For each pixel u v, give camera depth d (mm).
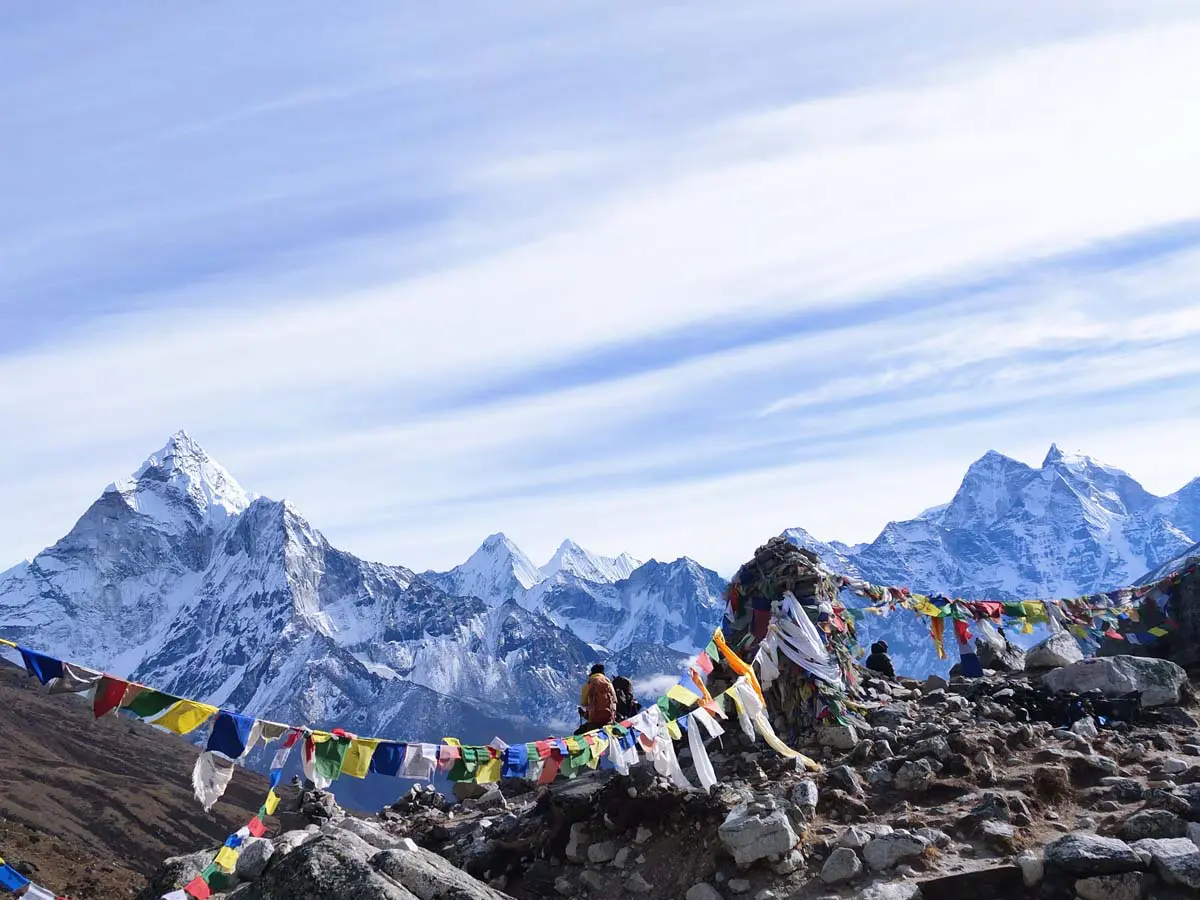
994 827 18031
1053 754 20516
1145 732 22672
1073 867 16531
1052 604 29250
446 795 27656
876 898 16641
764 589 25266
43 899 14781
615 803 20578
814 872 17984
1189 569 28891
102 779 175250
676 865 19422
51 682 14133
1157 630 28766
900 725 23812
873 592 28453
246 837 15773
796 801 19344
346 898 14750
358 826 22453
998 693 25250
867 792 20234
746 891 18000
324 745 16000
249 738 15305
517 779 26734
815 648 23703
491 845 21547
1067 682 25328
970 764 20375
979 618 29156
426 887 15562
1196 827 17344
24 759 183375
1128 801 19000
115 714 14453
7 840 78000
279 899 15070
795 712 23688
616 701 24000
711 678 25047
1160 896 16172
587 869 20156
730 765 22750
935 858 17672
